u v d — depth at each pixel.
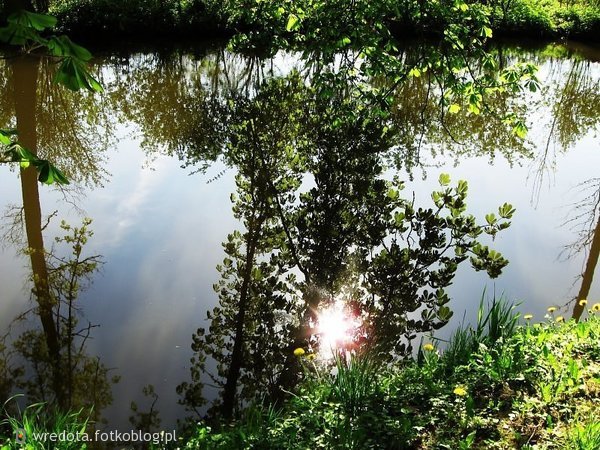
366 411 4.46
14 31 2.44
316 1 8.05
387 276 6.79
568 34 31.48
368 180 7.73
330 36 7.48
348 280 7.39
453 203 6.50
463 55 7.10
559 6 33.78
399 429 4.15
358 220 7.59
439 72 7.41
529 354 4.96
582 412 4.10
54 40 2.46
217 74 22.06
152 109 18.00
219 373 6.38
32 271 8.43
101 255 8.95
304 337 6.80
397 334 6.45
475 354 5.05
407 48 22.16
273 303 7.42
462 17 7.23
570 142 17.38
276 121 9.65
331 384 5.11
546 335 5.38
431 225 6.59
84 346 6.79
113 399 5.89
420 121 18.19
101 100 18.55
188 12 25.81
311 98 9.80
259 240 8.29
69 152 14.45
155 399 5.91
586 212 11.05
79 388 6.03
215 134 15.51
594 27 31.52
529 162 15.12
